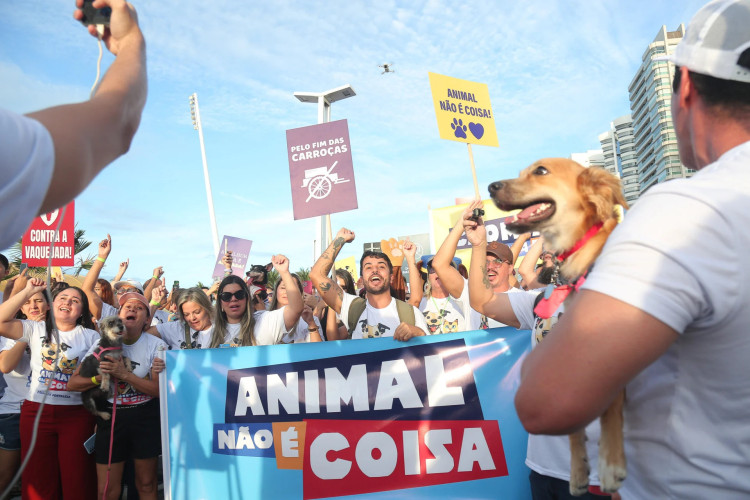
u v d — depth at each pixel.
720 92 1.22
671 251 1.05
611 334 1.03
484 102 6.86
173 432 4.30
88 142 0.97
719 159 1.20
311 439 4.11
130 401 4.81
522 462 3.84
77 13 1.29
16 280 6.55
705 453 1.17
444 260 4.21
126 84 1.12
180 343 5.32
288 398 4.20
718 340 1.11
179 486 4.22
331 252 5.17
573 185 2.09
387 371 4.13
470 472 3.90
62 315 5.07
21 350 4.98
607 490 1.47
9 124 0.83
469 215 3.31
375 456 4.02
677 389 1.21
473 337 4.09
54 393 4.88
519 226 2.20
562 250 2.10
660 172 96.88
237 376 4.30
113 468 4.76
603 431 1.50
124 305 4.98
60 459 4.84
